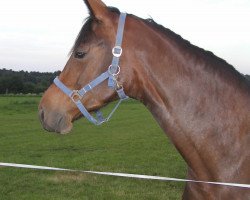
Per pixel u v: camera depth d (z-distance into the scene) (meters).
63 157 12.50
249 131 2.79
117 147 14.94
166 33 2.93
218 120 2.78
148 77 2.85
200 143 2.80
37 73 80.44
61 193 8.10
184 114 2.81
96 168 10.66
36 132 19.67
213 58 2.93
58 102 2.88
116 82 2.80
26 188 8.52
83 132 20.31
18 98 54.09
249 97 2.87
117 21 2.84
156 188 8.42
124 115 32.84
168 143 16.03
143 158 12.30
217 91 2.82
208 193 2.77
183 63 2.85
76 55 2.84
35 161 11.67
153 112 2.93
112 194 7.99
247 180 2.70
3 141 16.36
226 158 2.76
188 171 2.99
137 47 2.82
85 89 2.83
